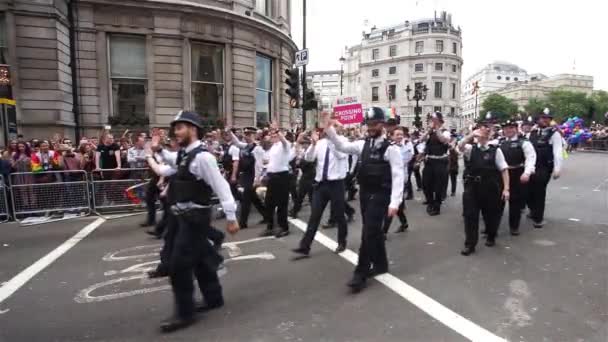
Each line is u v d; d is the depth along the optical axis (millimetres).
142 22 15633
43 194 8062
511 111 89000
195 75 16922
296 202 7988
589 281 4270
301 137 7812
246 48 18109
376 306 3730
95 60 15172
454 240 6043
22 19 13203
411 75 72438
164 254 4480
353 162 8992
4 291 4250
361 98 80688
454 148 8734
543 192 6598
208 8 16406
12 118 13141
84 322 3510
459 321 3404
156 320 3533
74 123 14844
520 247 5582
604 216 7469
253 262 5117
